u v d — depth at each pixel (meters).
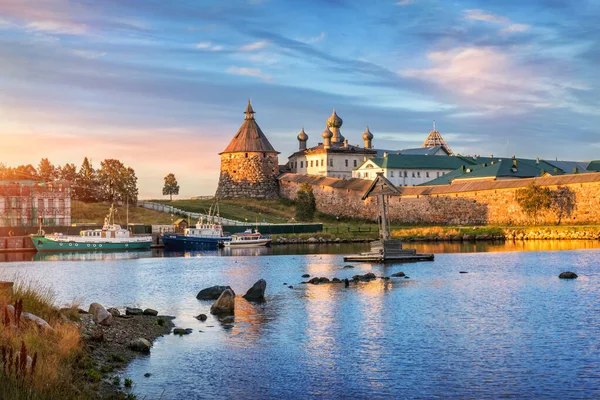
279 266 87.75
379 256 88.44
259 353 35.38
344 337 38.81
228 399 28.19
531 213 145.00
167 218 175.88
